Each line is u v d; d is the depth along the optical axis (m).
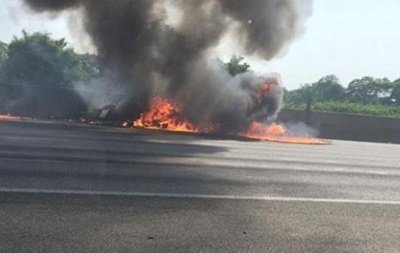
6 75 53.00
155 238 5.56
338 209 8.11
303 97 74.31
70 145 14.84
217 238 5.76
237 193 8.88
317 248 5.68
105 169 10.47
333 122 44.25
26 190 7.66
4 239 5.07
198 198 8.15
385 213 8.09
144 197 7.88
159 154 14.12
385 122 44.72
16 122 24.61
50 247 4.93
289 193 9.31
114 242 5.28
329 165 15.24
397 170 15.38
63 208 6.68
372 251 5.75
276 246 5.62
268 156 16.58
